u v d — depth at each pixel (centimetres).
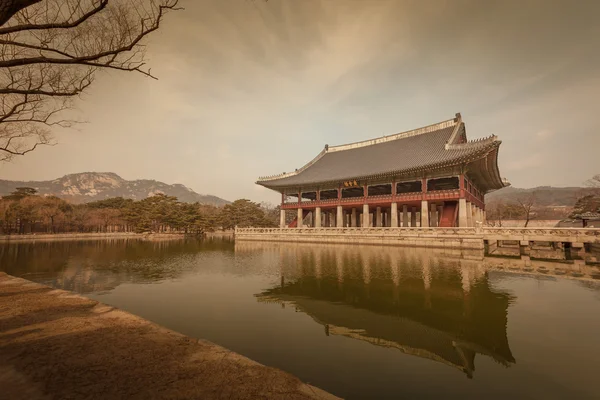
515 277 1970
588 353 878
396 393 674
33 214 8025
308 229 5147
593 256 3111
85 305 1023
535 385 713
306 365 803
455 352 892
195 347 679
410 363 823
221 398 472
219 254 3472
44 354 624
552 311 1266
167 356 625
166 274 2138
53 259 3070
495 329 1069
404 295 1529
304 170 6881
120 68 942
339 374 756
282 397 481
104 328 793
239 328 1069
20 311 938
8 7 589
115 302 1398
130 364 584
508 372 772
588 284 1766
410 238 4028
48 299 1096
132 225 10131
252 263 2664
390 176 4938
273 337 990
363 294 1550
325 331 1052
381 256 3092
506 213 9306
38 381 514
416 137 5791
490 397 657
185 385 509
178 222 8962
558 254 3272
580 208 6738
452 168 4366
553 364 818
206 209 13600
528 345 938
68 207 9588
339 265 2500
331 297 1495
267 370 575
